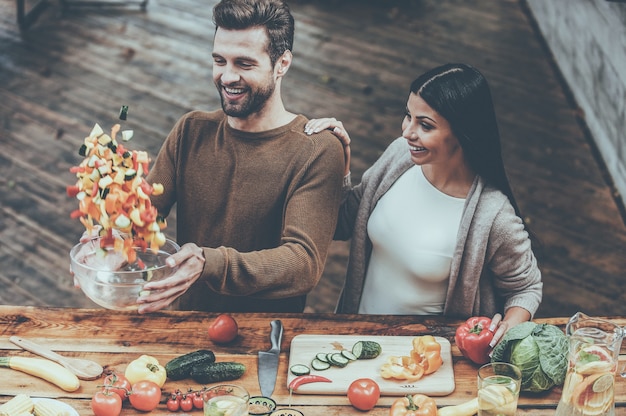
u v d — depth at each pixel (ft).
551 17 23.06
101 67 20.77
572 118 19.77
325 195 8.11
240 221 8.34
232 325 7.84
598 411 6.40
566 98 20.67
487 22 24.75
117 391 7.01
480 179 8.06
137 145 17.54
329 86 20.30
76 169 6.81
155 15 23.75
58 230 15.08
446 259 8.17
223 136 8.32
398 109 19.51
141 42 22.16
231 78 7.67
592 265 14.82
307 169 8.10
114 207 6.50
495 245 8.05
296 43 22.39
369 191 8.60
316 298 13.64
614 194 16.94
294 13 24.27
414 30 23.76
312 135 8.18
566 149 18.47
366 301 8.80
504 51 22.97
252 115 8.07
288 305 8.79
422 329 8.15
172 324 8.14
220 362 7.41
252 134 8.18
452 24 24.40
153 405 6.93
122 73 20.54
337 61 21.57
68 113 18.74
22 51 21.38
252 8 7.52
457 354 7.79
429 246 8.18
